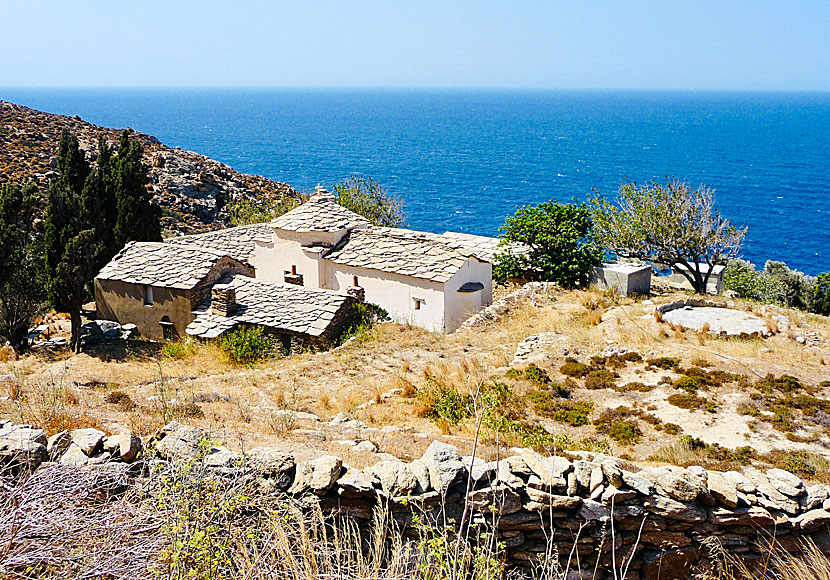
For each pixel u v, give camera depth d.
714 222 41.56
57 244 32.28
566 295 36.81
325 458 9.88
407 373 24.06
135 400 16.06
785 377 21.84
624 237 42.22
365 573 7.62
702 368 23.19
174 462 8.80
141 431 12.09
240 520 8.02
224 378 23.16
